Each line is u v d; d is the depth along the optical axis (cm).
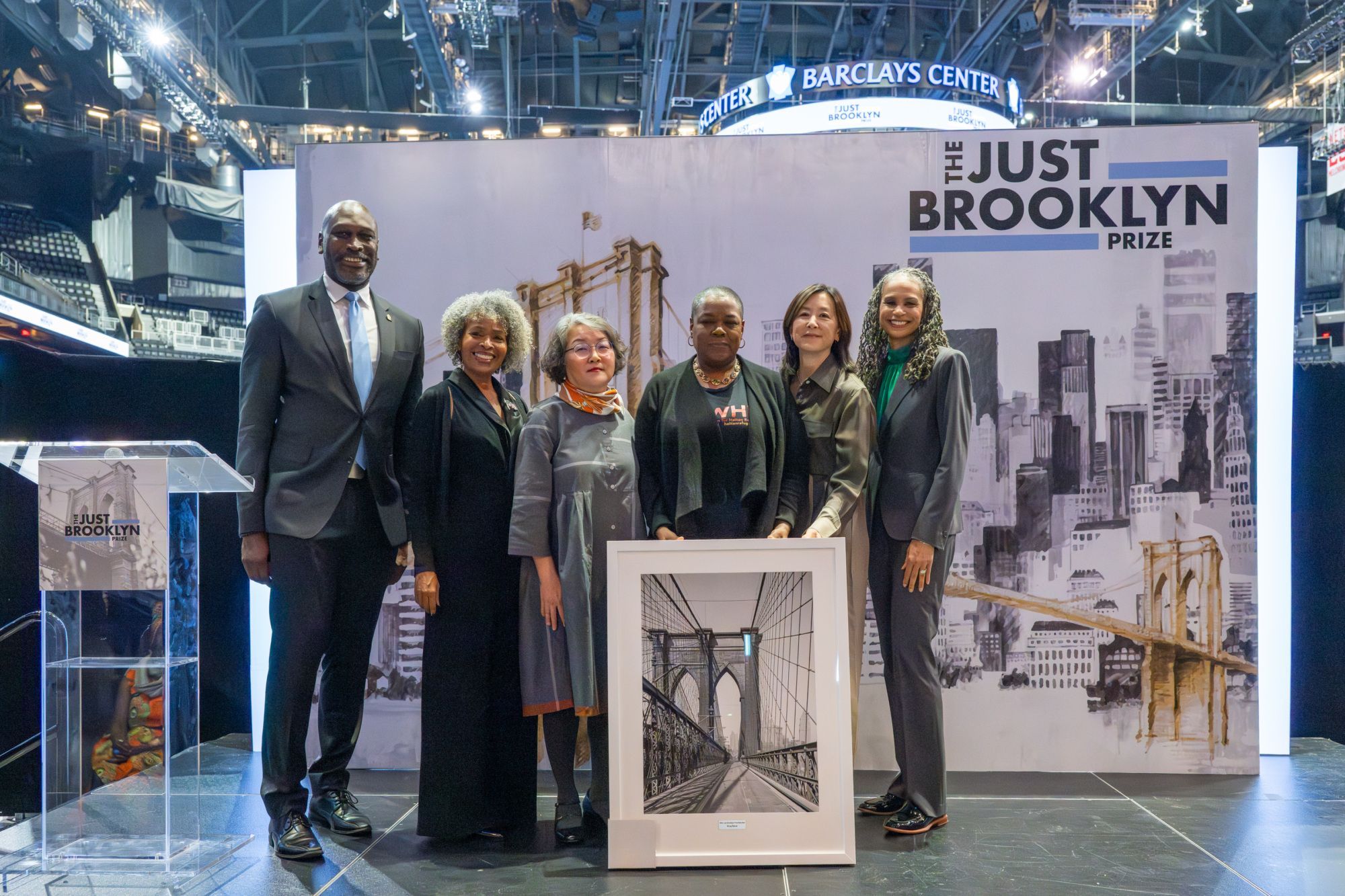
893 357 294
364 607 281
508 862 255
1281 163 368
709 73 1143
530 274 354
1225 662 340
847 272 351
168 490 235
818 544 258
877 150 350
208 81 1047
